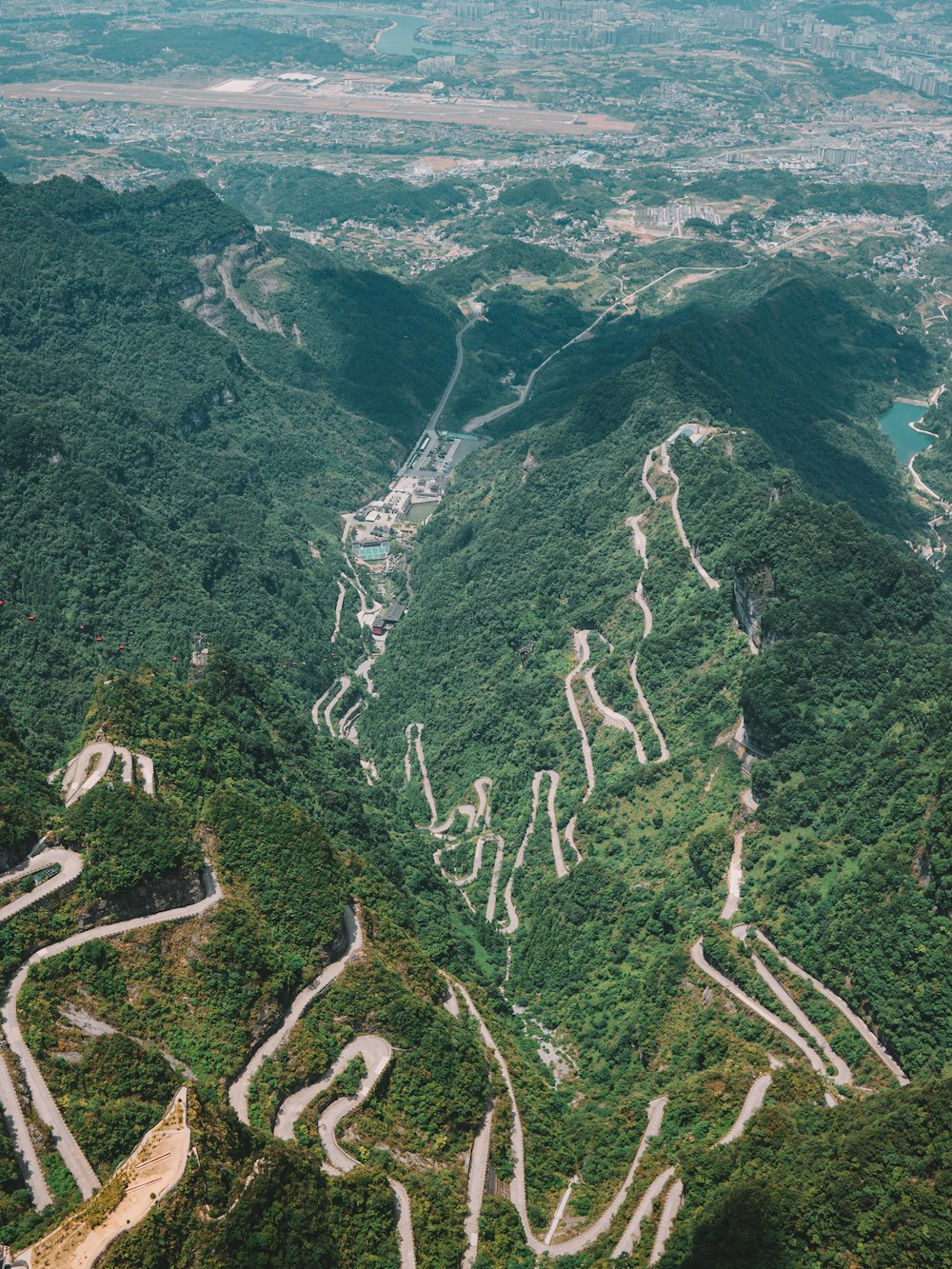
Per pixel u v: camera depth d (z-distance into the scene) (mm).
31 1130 199250
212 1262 186750
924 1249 198250
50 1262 180000
